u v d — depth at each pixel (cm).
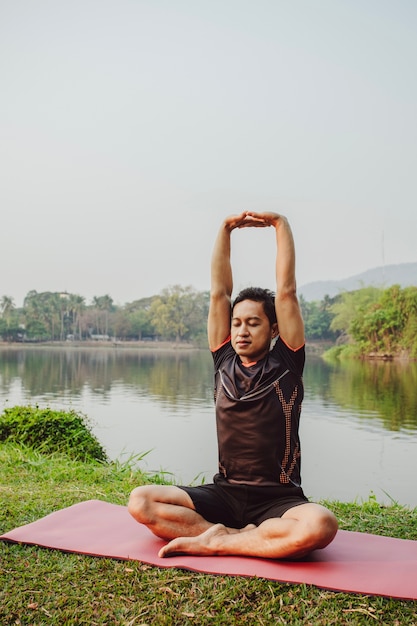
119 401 1460
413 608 233
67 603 239
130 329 7581
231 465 298
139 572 263
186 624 225
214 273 327
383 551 289
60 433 596
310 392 1756
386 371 2739
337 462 780
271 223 320
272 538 271
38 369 2884
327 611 232
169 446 860
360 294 4956
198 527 295
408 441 954
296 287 310
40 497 396
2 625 225
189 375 2488
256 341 306
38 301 7544
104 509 347
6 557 279
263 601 239
